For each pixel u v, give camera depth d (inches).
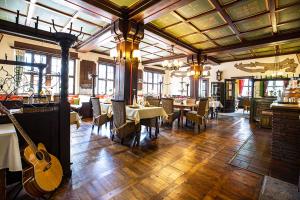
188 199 69.9
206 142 150.9
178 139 158.6
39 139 78.1
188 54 292.8
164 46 269.7
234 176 90.1
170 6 135.0
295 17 170.1
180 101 254.4
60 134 82.7
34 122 76.9
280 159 114.0
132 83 174.2
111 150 124.3
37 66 103.7
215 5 146.0
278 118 117.0
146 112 145.0
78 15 173.3
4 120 73.3
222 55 337.4
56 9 162.6
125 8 151.3
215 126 227.0
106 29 195.0
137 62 177.8
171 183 81.7
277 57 322.7
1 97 129.3
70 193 71.6
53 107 82.7
